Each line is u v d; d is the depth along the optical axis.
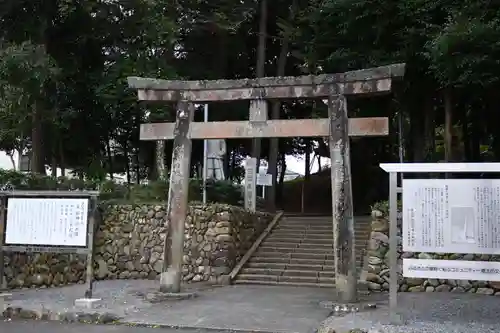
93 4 14.14
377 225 11.51
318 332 6.98
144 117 17.23
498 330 6.54
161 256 13.07
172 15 16.56
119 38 16.25
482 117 17.05
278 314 8.24
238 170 26.55
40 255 11.34
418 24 13.34
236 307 8.90
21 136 18.08
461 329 6.60
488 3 11.40
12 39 14.07
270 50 22.36
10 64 12.13
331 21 15.02
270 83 9.58
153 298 9.48
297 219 16.58
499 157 17.30
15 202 8.95
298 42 18.62
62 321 7.88
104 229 13.54
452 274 6.87
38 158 15.54
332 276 12.17
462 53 11.17
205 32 19.73
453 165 6.99
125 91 15.28
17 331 7.13
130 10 15.15
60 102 16.05
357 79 9.12
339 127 9.16
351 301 8.74
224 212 12.86
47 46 14.88
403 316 7.65
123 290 10.95
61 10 13.73
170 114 16.52
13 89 13.00
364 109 16.52
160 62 15.93
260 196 21.06
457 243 6.92
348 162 9.10
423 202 7.09
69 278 12.13
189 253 12.91
